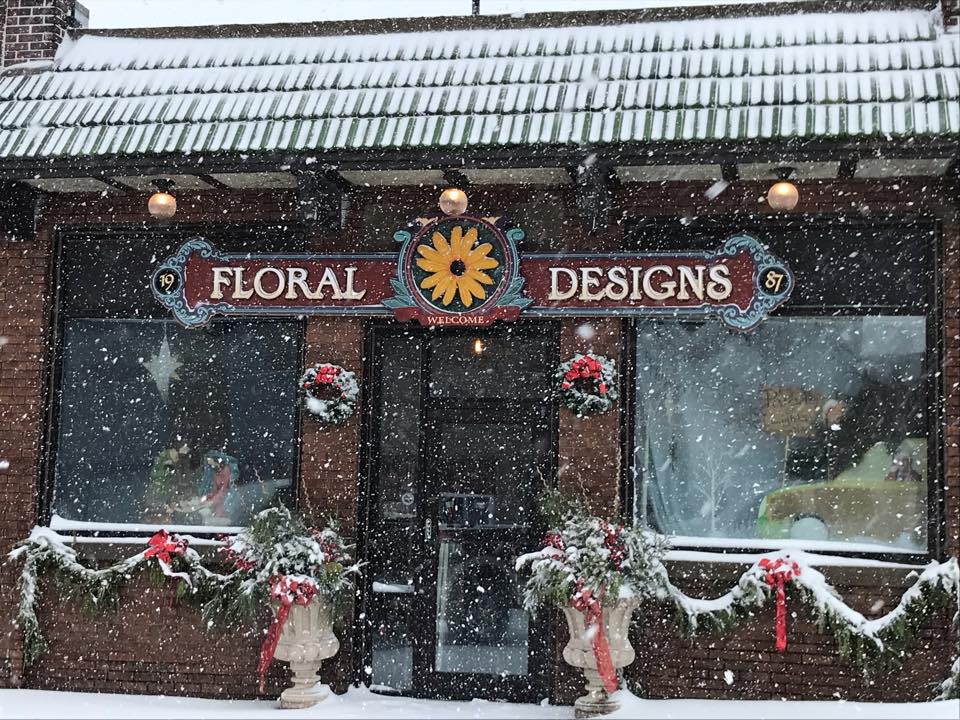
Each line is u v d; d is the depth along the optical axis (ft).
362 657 32.65
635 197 31.91
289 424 33.55
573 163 29.30
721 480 31.55
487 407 33.01
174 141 30.76
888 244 31.01
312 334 33.09
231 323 33.99
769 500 31.24
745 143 28.30
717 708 29.09
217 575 32.14
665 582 29.96
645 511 31.73
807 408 31.35
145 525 33.76
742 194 31.50
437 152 29.60
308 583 29.66
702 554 30.81
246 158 30.45
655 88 29.68
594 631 28.81
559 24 32.24
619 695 29.86
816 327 31.53
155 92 32.27
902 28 30.19
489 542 32.71
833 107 28.32
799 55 29.86
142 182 33.09
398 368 33.42
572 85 30.22
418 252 32.17
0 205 33.19
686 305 31.19
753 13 31.55
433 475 33.06
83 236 34.55
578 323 31.99
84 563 33.27
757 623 30.58
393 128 29.96
